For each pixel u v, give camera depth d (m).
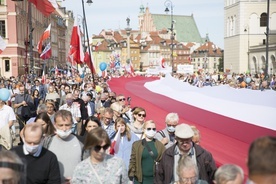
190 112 10.35
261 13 86.31
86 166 5.25
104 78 34.62
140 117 8.49
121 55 141.25
